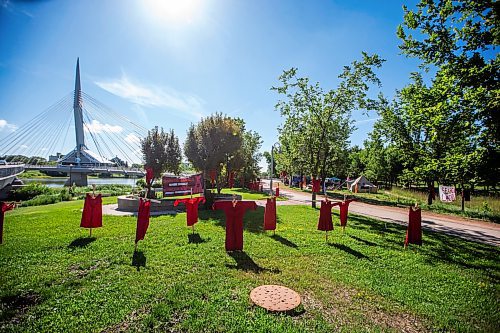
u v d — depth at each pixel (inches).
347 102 784.3
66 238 362.0
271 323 181.0
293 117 839.7
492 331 185.2
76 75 2632.9
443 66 570.9
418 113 656.4
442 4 561.0
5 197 1173.7
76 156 2581.2
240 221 334.3
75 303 198.2
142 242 354.6
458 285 260.4
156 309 189.8
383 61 728.3
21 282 228.1
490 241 462.0
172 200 683.4
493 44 512.4
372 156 2037.4
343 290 237.9
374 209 842.2
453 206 921.5
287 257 319.9
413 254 355.3
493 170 522.6
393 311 205.6
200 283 237.0
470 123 548.1
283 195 1256.2
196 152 882.1
